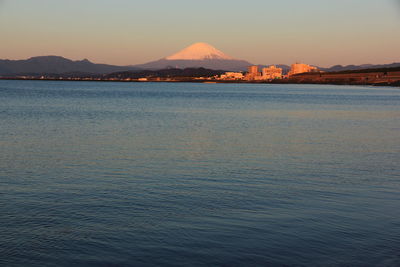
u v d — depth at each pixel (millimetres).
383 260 10211
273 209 14164
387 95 143125
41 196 15695
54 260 10266
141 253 10625
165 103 88688
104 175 19516
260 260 10250
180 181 18359
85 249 10852
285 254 10547
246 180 18672
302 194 16219
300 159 24391
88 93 142000
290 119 53625
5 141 30547
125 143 30297
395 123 49188
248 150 27672
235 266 9977
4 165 21672
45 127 40406
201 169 21141
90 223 12695
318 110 70938
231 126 43906
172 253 10617
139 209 14102
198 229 12180
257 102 95875
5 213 13570
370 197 15797
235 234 11812
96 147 28250
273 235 11742
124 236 11656
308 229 12219
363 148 29094
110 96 121500
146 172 20281
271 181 18531
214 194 16141
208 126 43656
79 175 19484
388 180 18891
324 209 14188
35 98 102312
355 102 97500
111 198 15461
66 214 13547
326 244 11148
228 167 21750
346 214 13625
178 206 14461
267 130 40344
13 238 11508
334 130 40906
